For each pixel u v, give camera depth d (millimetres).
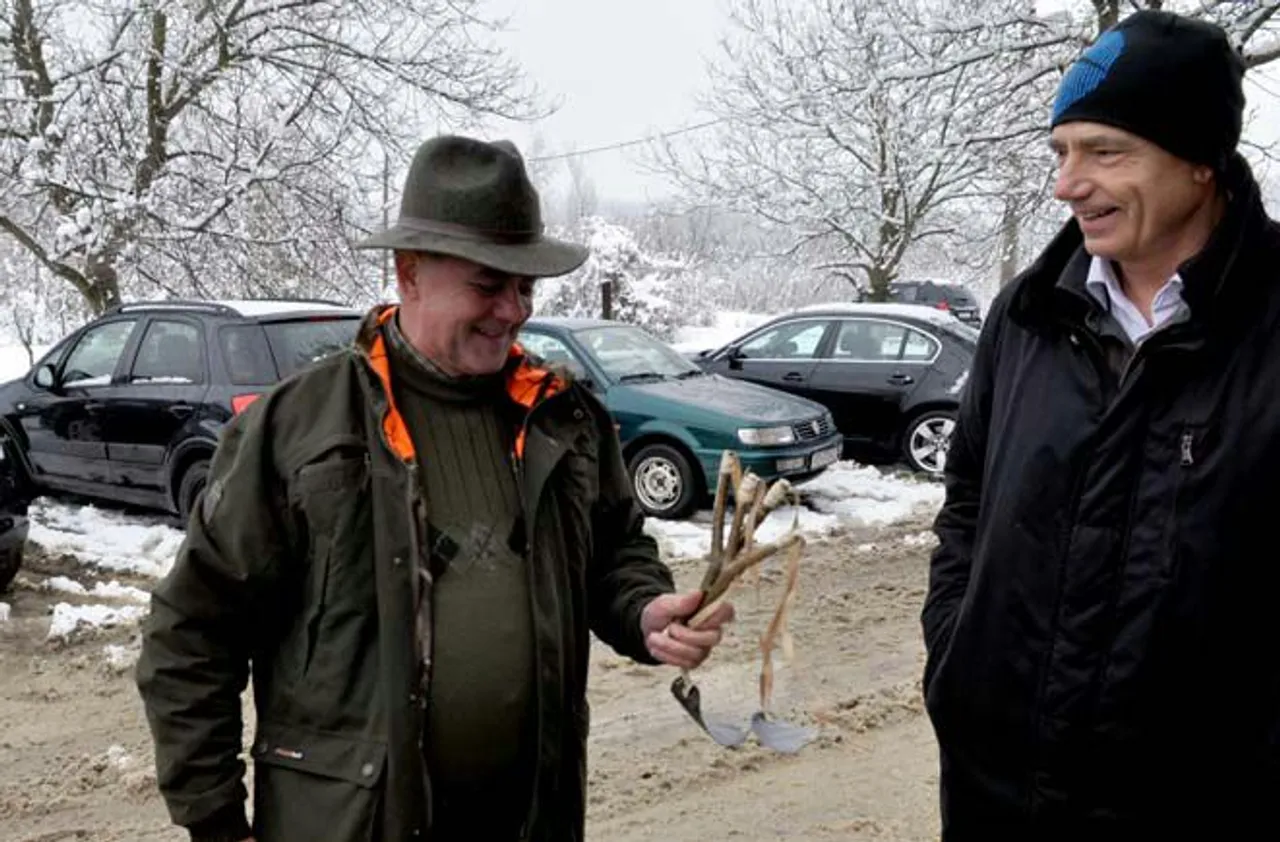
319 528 1731
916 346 10219
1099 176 1711
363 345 1854
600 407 2107
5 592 6430
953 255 20984
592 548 2098
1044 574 1780
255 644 1848
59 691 4977
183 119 15586
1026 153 14547
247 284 15625
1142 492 1688
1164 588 1655
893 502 9000
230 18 15094
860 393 10328
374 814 1704
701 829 3713
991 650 1853
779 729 1869
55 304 18453
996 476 1889
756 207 20719
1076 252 1856
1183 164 1674
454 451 1864
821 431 8625
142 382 7570
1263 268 1652
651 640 1907
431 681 1752
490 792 1830
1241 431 1615
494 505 1862
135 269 14602
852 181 19797
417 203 1812
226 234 14773
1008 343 1983
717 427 8102
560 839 1923
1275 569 1622
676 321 28609
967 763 1933
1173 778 1695
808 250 21938
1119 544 1707
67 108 14258
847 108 17172
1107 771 1734
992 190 17547
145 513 8336
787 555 1847
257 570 1757
